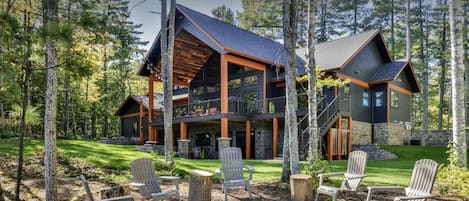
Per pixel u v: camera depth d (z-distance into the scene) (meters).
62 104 24.16
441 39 23.98
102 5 5.70
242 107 18.20
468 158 14.09
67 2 5.38
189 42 19.36
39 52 5.40
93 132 30.67
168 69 11.50
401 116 20.50
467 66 20.94
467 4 21.67
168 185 8.16
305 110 15.86
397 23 28.02
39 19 5.65
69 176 8.71
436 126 29.09
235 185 6.58
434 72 27.50
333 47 19.59
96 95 28.41
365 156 6.44
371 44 19.92
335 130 15.74
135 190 7.37
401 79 20.86
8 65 4.30
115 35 5.54
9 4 5.00
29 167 9.18
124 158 11.53
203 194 5.97
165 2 11.81
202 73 22.31
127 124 27.95
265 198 6.73
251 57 17.02
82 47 5.37
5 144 12.65
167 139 10.73
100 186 7.86
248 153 17.59
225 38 17.42
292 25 7.90
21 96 4.99
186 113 19.17
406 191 5.23
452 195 6.41
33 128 20.20
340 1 28.56
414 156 15.20
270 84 18.77
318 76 11.19
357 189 6.45
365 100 19.08
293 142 7.62
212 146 20.52
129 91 35.31
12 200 6.36
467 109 21.36
